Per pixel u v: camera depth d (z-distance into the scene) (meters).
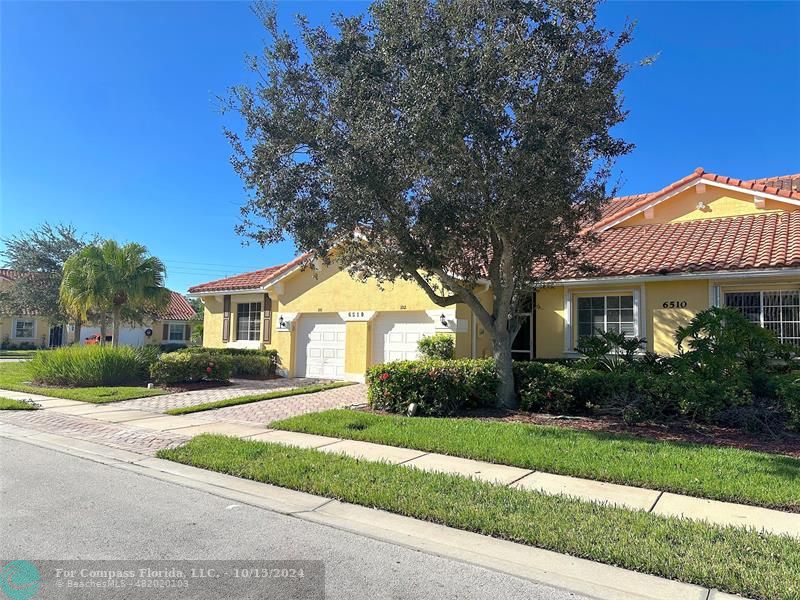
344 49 9.15
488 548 4.79
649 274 12.85
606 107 8.88
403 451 8.12
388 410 11.38
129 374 16.95
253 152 9.78
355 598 3.93
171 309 44.38
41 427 10.31
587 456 7.37
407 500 5.80
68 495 6.28
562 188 8.89
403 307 16.23
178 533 5.13
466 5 8.41
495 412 11.12
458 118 7.89
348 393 14.67
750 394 9.07
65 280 21.45
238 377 18.89
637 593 4.01
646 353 11.69
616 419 10.20
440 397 10.85
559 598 3.95
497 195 8.97
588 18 8.61
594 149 9.27
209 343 22.84
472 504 5.67
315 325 18.72
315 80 9.48
